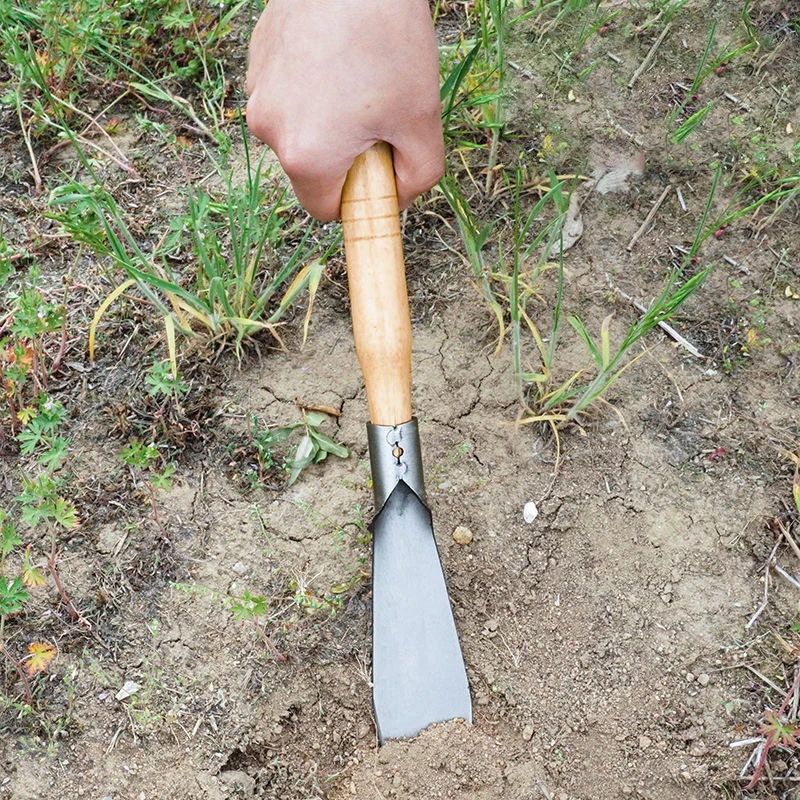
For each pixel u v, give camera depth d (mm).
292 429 772
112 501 752
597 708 689
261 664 703
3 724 688
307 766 686
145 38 930
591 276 824
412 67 646
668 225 842
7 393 772
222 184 873
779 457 755
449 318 812
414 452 669
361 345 673
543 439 765
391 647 667
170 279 809
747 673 694
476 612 717
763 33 918
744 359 790
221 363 799
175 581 728
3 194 879
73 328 815
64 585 727
